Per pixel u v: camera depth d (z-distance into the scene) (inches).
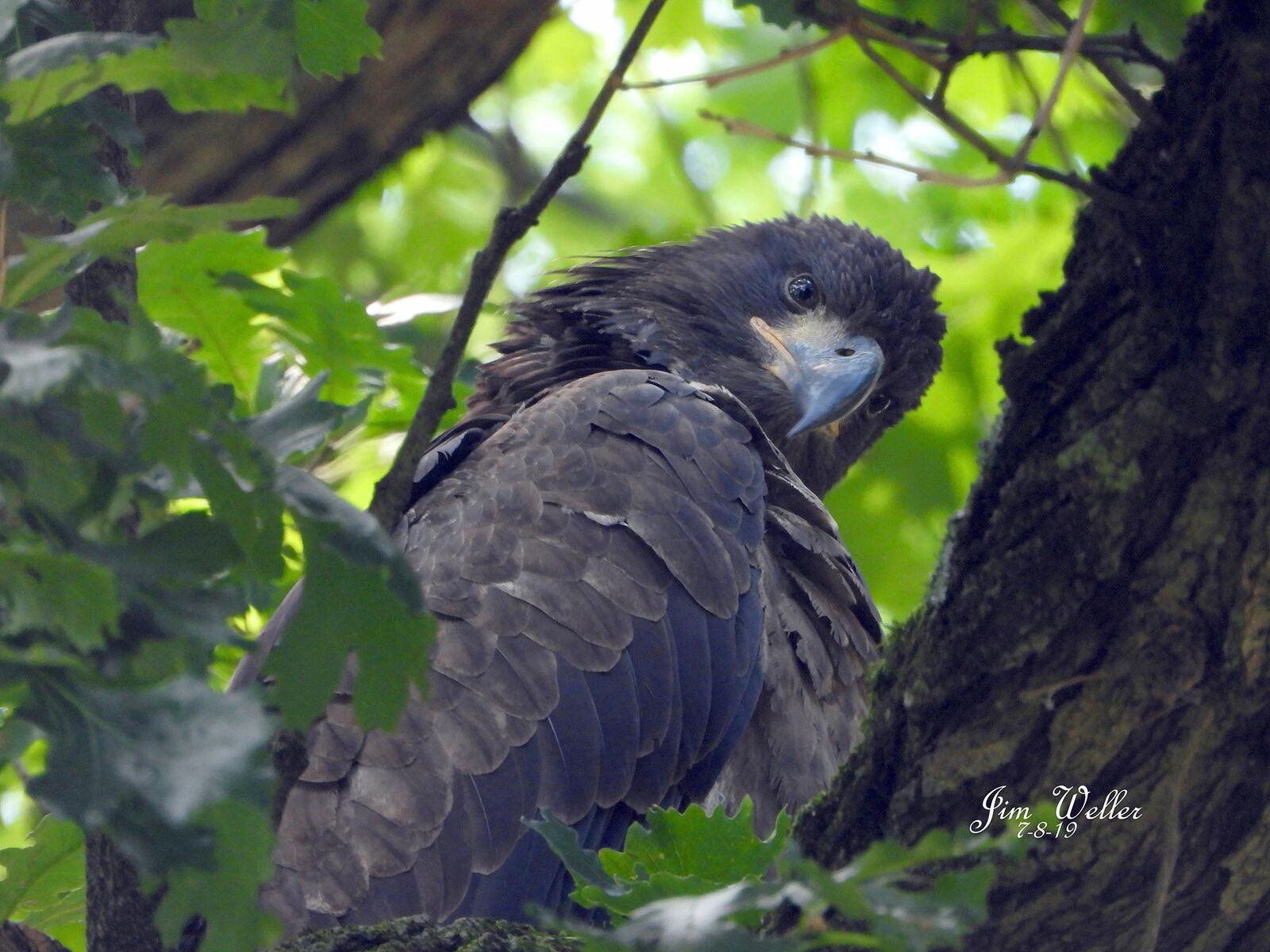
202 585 126.4
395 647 125.7
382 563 125.7
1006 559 197.5
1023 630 197.0
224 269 250.2
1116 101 452.8
